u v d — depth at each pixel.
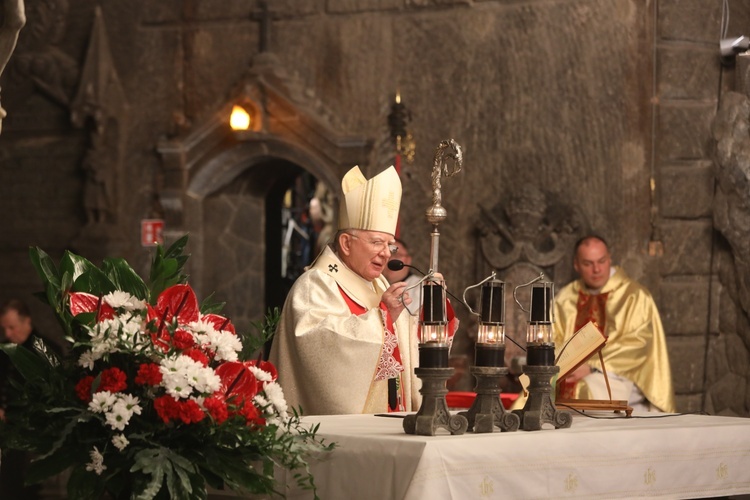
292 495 3.63
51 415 3.42
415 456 3.24
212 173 11.27
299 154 10.84
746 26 9.84
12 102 11.81
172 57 11.38
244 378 3.51
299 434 3.53
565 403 4.52
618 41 9.92
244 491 3.52
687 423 4.07
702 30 9.85
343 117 10.75
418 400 5.08
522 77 10.20
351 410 4.57
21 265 11.77
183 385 3.32
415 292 6.86
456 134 10.38
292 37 10.96
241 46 11.16
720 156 9.55
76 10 11.66
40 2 11.69
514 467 3.41
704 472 3.91
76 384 3.42
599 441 3.63
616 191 9.88
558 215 9.96
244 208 11.61
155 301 3.72
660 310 9.73
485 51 10.33
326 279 4.88
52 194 11.73
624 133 9.88
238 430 3.38
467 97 10.37
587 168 9.98
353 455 3.44
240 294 11.55
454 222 10.30
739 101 9.57
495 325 3.67
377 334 4.57
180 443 3.40
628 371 7.66
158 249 3.79
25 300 11.73
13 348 3.50
